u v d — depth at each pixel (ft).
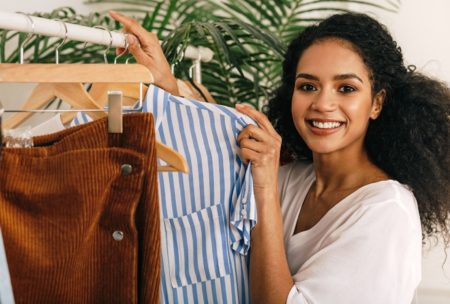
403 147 4.13
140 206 2.73
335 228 3.79
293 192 4.39
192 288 3.64
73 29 3.51
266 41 5.44
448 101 4.18
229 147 3.56
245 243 3.60
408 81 4.13
